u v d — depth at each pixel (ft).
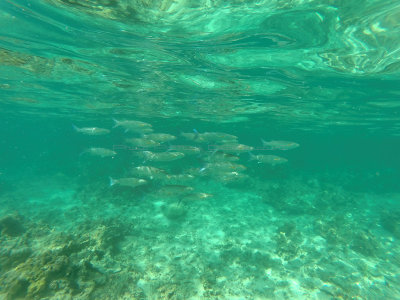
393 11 20.93
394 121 69.97
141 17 24.73
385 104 51.19
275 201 56.90
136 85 50.70
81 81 49.98
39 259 20.02
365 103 51.67
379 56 29.76
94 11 24.35
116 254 30.42
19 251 22.54
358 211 55.62
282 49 30.35
